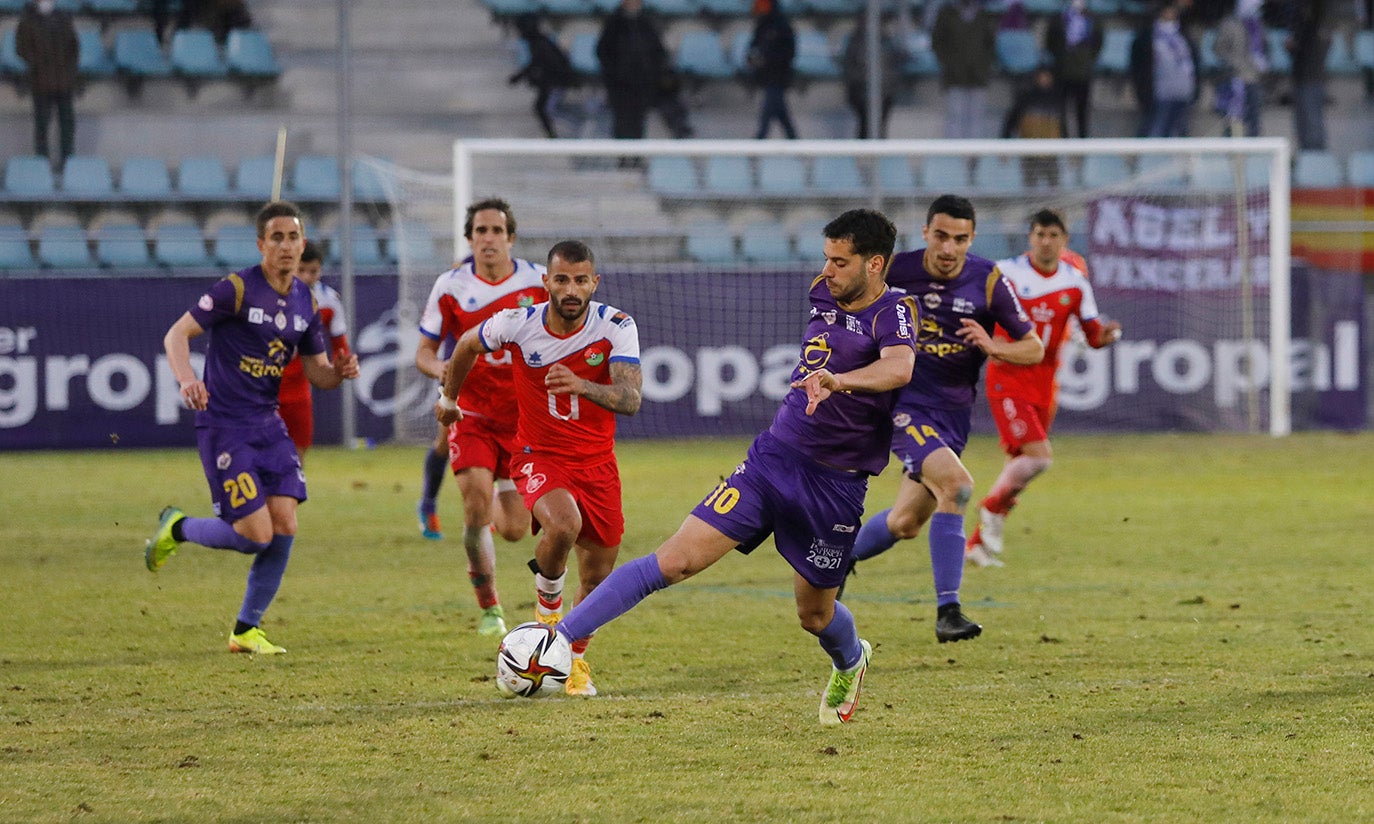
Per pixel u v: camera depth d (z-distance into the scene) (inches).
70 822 577.6
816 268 2608.3
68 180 2691.9
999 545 1336.1
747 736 718.5
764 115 2819.9
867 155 2819.9
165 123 2866.6
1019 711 769.6
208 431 949.2
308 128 2940.5
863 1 2792.8
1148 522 1612.9
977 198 2787.9
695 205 2824.8
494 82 3031.5
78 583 1231.5
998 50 3056.1
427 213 2684.5
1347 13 3169.3
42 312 2396.7
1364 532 1520.7
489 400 1016.2
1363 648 936.9
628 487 1925.4
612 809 594.9
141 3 2925.7
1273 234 2568.9
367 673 878.4
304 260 1435.8
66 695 815.7
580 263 814.5
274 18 3036.4
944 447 998.4
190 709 780.0
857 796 612.7
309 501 1811.0
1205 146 2511.1
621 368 821.2
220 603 1137.4
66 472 2110.0
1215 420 2659.9
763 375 2600.9
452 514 1704.0
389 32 3029.0
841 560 712.4
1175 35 2837.1
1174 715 757.3
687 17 3161.9
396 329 2516.0
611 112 2849.4
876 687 834.8
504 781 636.7
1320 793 614.9
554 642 647.1
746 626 1037.2
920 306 1020.5
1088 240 2645.2
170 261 2662.4
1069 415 2637.8
